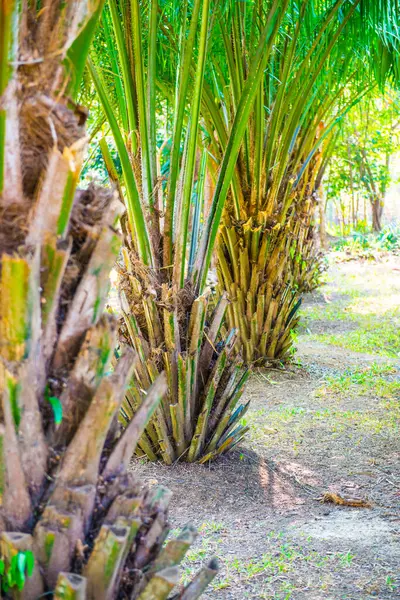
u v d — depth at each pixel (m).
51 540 1.47
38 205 1.48
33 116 1.49
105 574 1.47
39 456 1.51
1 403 1.47
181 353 4.28
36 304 1.44
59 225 1.49
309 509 3.97
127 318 4.40
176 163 4.23
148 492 1.69
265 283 6.93
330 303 11.79
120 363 1.58
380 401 6.16
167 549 1.62
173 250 4.36
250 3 5.74
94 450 1.51
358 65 7.06
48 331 1.53
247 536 3.55
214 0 4.35
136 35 4.01
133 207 4.20
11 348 1.44
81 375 1.53
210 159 6.55
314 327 9.91
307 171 10.09
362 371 7.26
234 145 4.22
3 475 1.48
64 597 1.40
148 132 4.28
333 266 17.06
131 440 1.63
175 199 4.30
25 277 1.38
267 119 6.45
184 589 1.70
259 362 7.15
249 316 7.03
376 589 2.94
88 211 1.60
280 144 6.38
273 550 3.37
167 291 4.25
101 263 1.56
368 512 3.92
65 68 1.54
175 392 4.35
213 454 4.51
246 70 5.64
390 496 4.16
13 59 1.43
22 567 1.42
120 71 4.55
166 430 4.38
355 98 8.16
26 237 1.48
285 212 6.74
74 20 1.52
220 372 4.39
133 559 1.61
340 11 5.62
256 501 4.07
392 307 11.32
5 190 1.49
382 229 22.56
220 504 4.00
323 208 18.98
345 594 2.90
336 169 22.25
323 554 3.32
